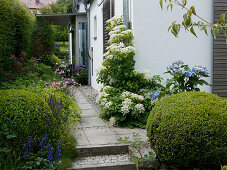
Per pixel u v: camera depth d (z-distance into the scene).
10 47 7.49
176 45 5.54
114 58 5.39
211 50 5.66
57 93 5.44
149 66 5.48
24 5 9.12
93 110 6.48
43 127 3.09
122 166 3.36
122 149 3.80
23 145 2.93
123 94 5.12
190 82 4.37
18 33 8.52
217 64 5.63
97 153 3.73
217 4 5.52
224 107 2.90
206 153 2.72
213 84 5.66
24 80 6.32
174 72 4.47
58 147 3.07
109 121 5.26
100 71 5.61
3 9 6.62
